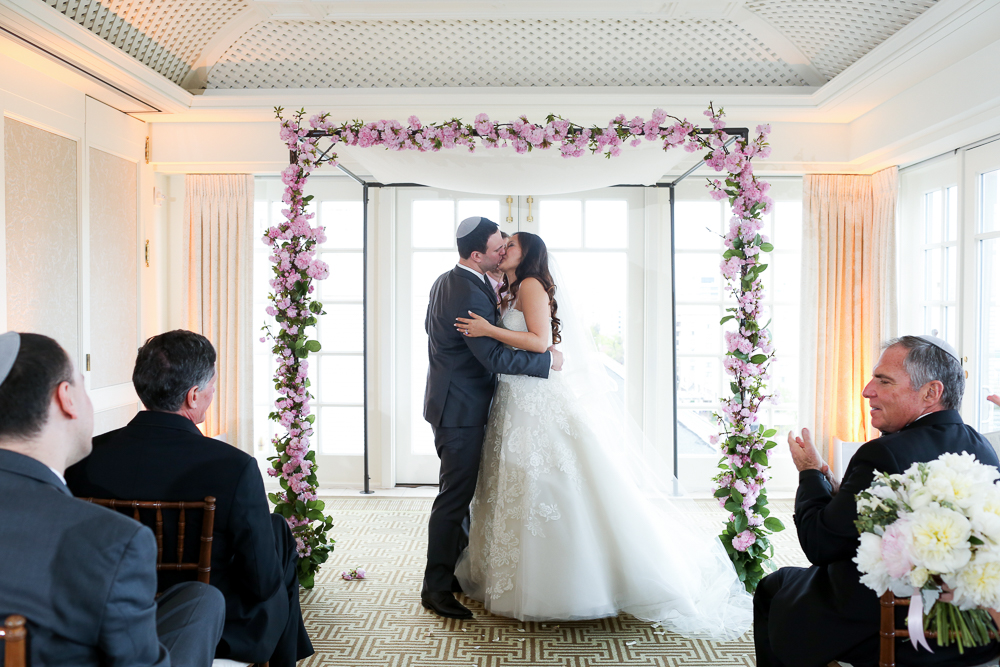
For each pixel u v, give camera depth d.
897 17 3.21
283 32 3.75
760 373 3.04
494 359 2.58
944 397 1.67
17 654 0.87
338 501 4.35
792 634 1.70
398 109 3.96
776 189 4.50
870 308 4.23
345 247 4.60
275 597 1.77
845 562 1.63
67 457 1.17
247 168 4.30
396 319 4.61
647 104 3.88
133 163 4.14
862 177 4.29
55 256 3.41
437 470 4.66
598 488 2.58
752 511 2.98
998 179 3.31
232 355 4.34
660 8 3.42
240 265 4.33
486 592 2.65
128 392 4.06
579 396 2.79
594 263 4.49
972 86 3.04
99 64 3.23
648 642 2.54
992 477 1.30
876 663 1.56
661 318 4.46
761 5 3.50
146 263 4.26
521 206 4.50
